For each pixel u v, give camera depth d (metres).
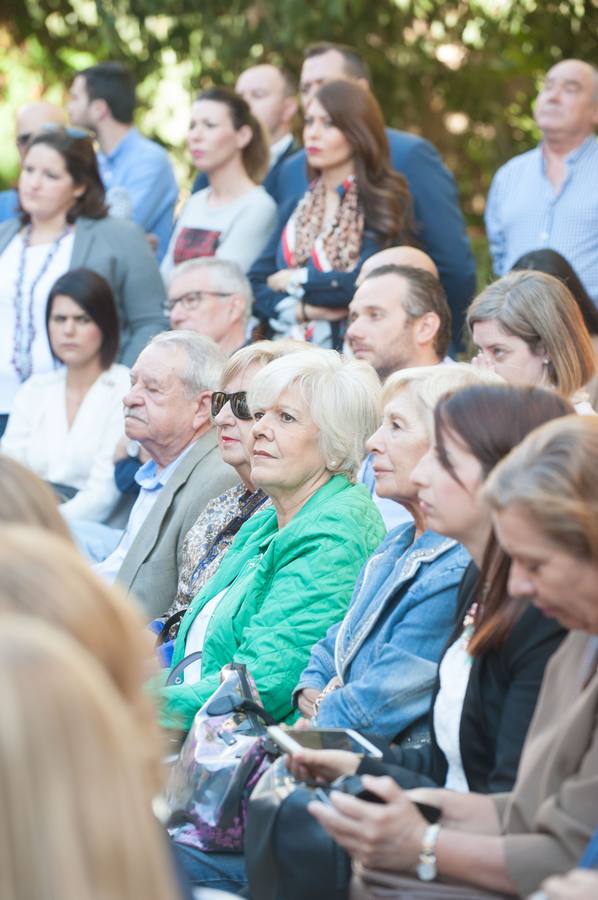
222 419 9.20
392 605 6.89
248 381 9.26
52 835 2.56
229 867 6.52
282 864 5.76
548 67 21.02
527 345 8.51
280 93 16.47
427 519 5.90
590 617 4.85
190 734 6.84
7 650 2.62
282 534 7.91
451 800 5.42
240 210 14.60
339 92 12.61
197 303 12.31
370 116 12.61
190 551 9.40
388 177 12.74
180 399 10.12
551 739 5.20
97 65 17.55
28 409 13.05
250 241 14.55
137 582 9.77
